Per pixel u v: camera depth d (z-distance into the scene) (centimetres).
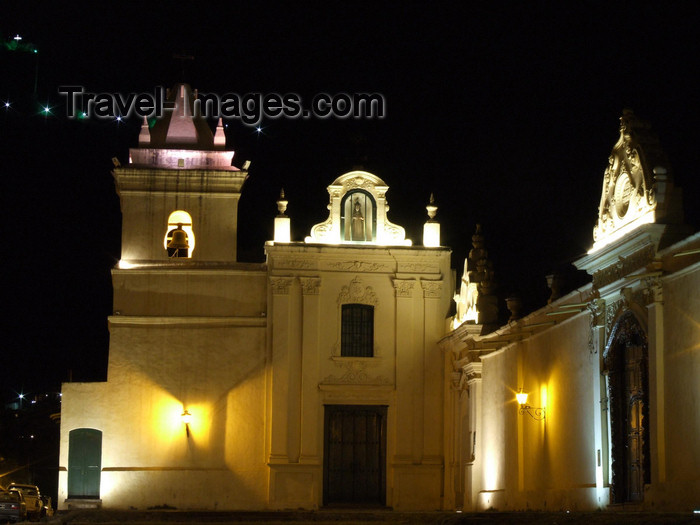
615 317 2603
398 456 4122
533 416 3181
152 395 4094
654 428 2356
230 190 4250
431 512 3650
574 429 2852
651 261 2391
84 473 4056
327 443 4134
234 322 4141
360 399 4138
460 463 3875
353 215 4222
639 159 2478
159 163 4256
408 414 4150
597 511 2572
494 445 3509
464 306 3897
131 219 4206
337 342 4150
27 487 4031
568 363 2909
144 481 4041
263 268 4191
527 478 3219
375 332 4184
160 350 4119
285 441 4053
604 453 2647
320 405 4112
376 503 4128
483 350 3641
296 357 4119
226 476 4053
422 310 4206
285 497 4031
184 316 4131
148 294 4144
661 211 2394
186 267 4162
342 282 4188
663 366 2353
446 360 4141
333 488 4122
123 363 4103
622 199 2603
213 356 4125
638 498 2500
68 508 4012
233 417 4094
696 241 2223
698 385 2198
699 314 2200
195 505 4034
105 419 4072
